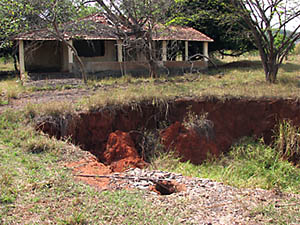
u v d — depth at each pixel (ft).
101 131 33.71
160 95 37.58
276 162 32.55
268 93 38.86
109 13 53.62
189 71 67.05
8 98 40.27
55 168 22.58
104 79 54.65
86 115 33.30
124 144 32.17
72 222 16.08
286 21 48.78
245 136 36.76
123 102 35.63
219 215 17.53
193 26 76.23
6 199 17.62
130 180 22.12
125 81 52.95
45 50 69.15
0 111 33.96
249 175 30.50
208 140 35.35
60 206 17.61
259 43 52.11
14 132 28.53
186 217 17.28
